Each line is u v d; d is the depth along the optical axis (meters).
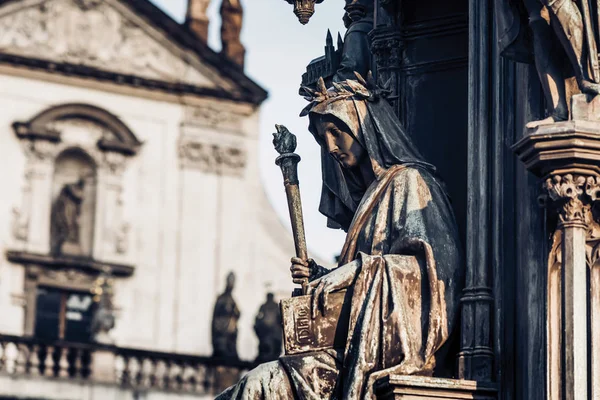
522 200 6.39
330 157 7.45
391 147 6.82
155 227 45.44
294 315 6.43
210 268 45.88
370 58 7.89
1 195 43.69
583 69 6.04
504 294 6.44
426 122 7.50
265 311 43.81
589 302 6.05
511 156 6.56
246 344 45.69
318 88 6.91
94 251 44.28
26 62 44.41
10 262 43.34
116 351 43.00
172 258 45.44
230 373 43.72
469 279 6.49
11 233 43.50
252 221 46.72
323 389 6.32
